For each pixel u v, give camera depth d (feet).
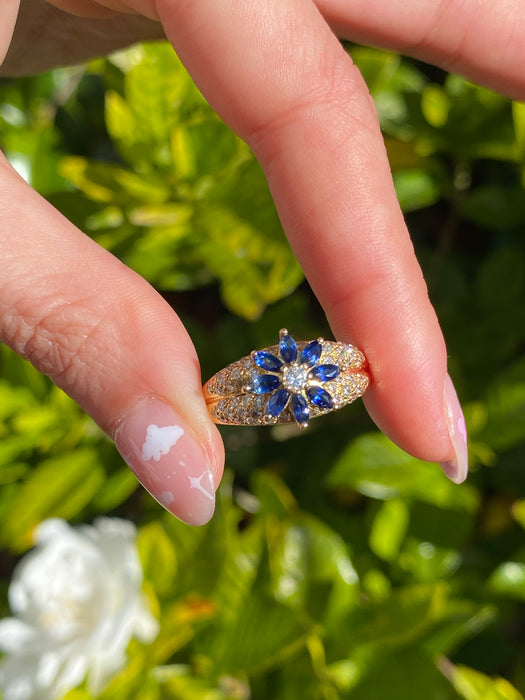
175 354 0.37
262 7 0.43
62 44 0.51
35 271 0.36
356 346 0.44
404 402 0.43
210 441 0.37
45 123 0.59
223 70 0.44
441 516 0.50
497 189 0.57
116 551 0.48
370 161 0.44
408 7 0.47
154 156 0.50
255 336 0.58
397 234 0.44
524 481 0.55
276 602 0.46
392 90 0.57
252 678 0.48
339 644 0.47
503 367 0.58
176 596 0.48
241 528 0.59
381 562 0.51
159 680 0.47
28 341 0.37
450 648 0.50
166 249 0.53
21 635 0.48
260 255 0.51
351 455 0.49
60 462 0.50
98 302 0.36
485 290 0.59
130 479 0.52
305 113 0.44
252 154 0.49
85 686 0.48
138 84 0.48
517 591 0.50
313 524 0.48
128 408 0.36
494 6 0.47
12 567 0.67
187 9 0.44
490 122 0.55
